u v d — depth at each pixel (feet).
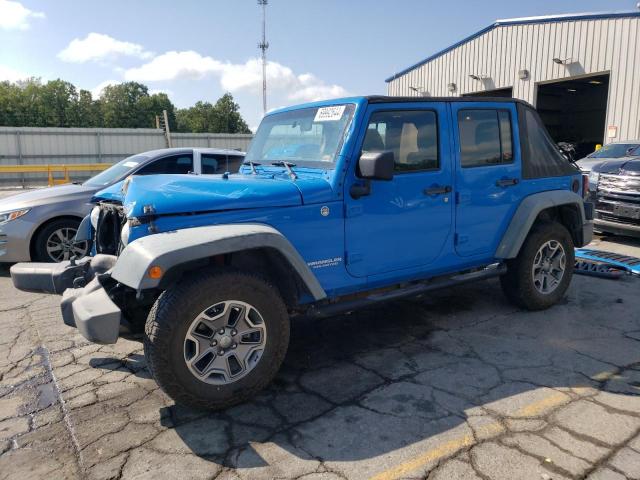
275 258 10.83
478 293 18.21
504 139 14.97
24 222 21.47
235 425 9.96
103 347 14.12
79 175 88.58
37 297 18.97
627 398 10.64
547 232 15.62
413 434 9.49
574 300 17.28
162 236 9.69
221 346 10.07
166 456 9.02
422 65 79.36
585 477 8.15
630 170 26.71
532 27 62.28
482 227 14.60
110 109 260.62
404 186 12.74
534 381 11.48
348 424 9.89
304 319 11.78
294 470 8.53
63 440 9.61
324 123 12.62
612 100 55.52
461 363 12.53
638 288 18.60
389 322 15.52
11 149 93.50
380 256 12.62
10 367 12.92
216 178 12.14
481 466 8.49
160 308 9.53
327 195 11.55
